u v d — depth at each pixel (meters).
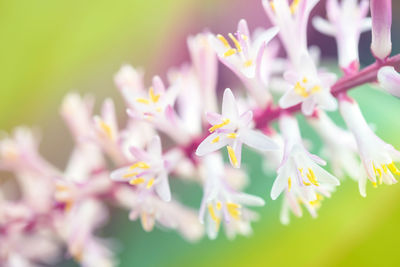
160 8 0.23
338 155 0.16
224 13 0.24
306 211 0.19
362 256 0.19
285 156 0.14
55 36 0.23
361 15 0.16
